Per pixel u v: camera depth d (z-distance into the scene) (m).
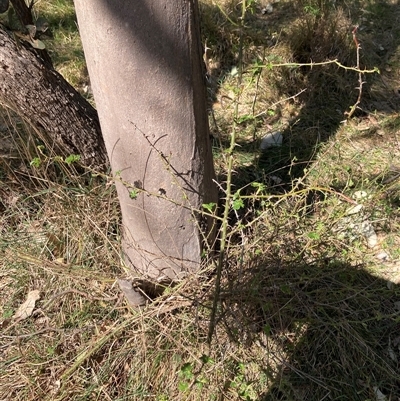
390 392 2.05
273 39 3.73
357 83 3.47
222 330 2.12
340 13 3.86
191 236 2.12
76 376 2.05
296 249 2.30
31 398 2.03
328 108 3.36
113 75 1.71
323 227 2.21
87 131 2.53
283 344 2.12
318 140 3.09
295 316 2.19
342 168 2.89
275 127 3.23
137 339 2.10
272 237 2.24
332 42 3.46
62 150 2.58
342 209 2.50
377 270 2.41
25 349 2.15
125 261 2.33
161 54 1.66
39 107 2.37
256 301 2.14
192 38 1.71
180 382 1.94
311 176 2.86
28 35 2.16
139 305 2.18
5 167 2.69
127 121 1.81
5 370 2.10
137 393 1.99
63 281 2.34
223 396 1.98
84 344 2.12
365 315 2.24
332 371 2.09
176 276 2.20
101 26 1.61
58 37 3.96
